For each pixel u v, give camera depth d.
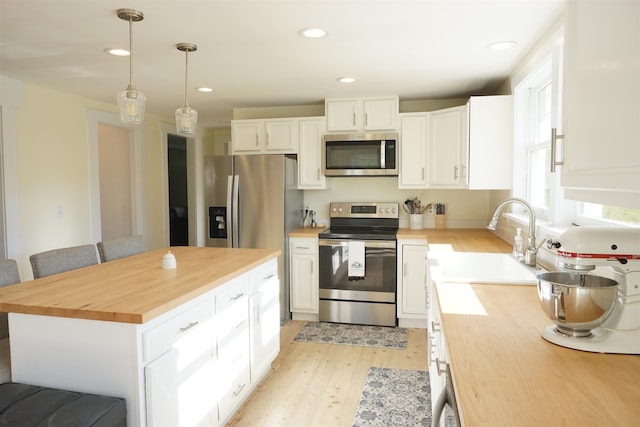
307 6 2.12
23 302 1.68
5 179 3.47
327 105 4.27
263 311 2.76
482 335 1.29
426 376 2.93
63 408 1.47
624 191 0.90
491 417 0.83
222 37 2.54
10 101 3.50
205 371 2.00
